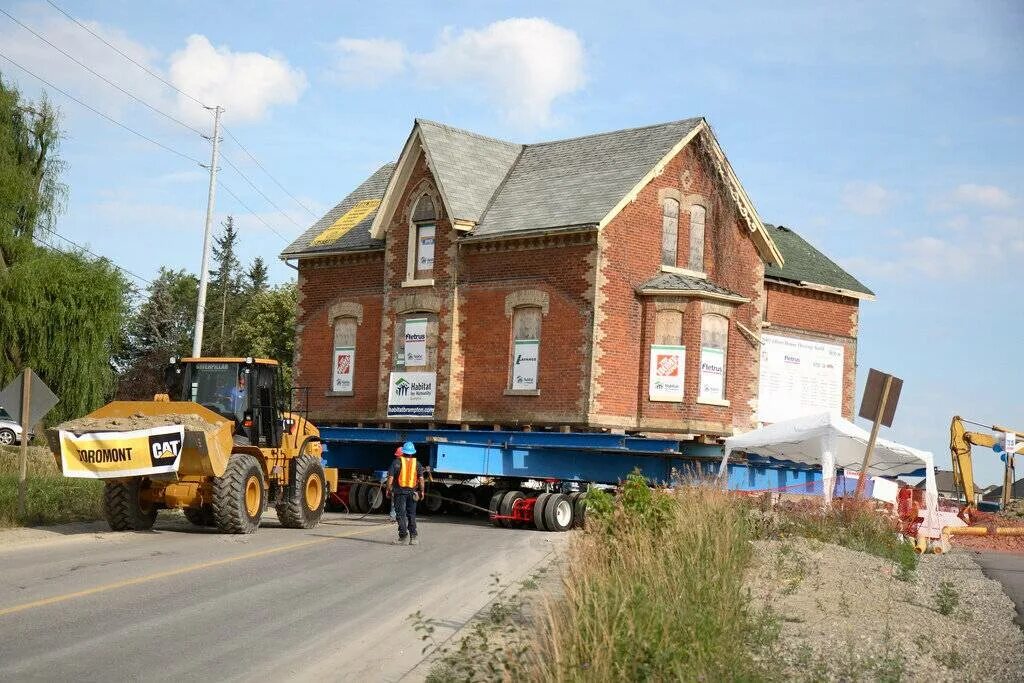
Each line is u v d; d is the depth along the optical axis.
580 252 30.80
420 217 34.47
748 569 15.62
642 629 9.02
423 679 9.59
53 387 40.06
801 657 9.93
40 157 40.34
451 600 13.88
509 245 32.34
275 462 23.03
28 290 38.72
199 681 9.19
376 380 35.66
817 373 40.12
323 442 30.78
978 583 18.73
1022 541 29.66
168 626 11.43
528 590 14.33
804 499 25.28
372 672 9.80
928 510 26.22
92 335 40.31
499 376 32.16
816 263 41.50
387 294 35.03
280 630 11.51
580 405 30.22
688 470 25.98
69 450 19.95
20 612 11.81
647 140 33.25
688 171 33.22
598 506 14.21
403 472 21.17
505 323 32.22
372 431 30.16
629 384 31.02
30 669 9.27
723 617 10.23
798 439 25.81
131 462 19.94
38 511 23.11
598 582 10.25
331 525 25.48
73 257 40.97
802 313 39.81
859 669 9.67
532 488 27.50
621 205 30.66
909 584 17.03
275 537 21.27
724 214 34.19
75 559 16.47
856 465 28.78
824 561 18.16
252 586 14.42
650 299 31.38
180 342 105.38
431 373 33.53
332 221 39.47
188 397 22.67
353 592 14.32
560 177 33.75
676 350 31.17
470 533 24.22
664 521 14.52
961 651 11.58
